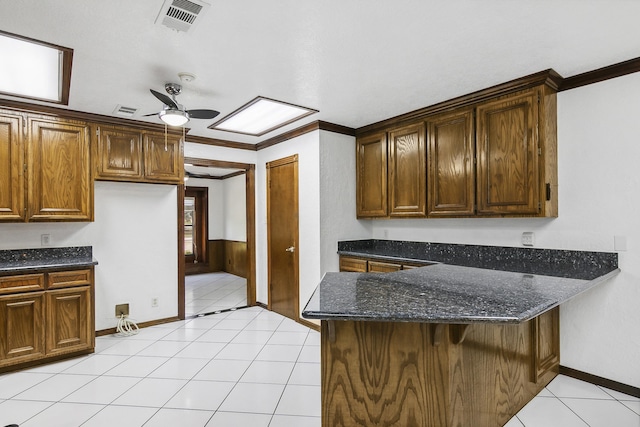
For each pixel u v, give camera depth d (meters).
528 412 2.16
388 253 3.71
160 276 4.03
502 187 2.78
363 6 1.73
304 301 3.98
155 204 4.01
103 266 3.66
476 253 3.27
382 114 3.52
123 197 3.80
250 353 3.15
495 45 2.14
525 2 1.71
